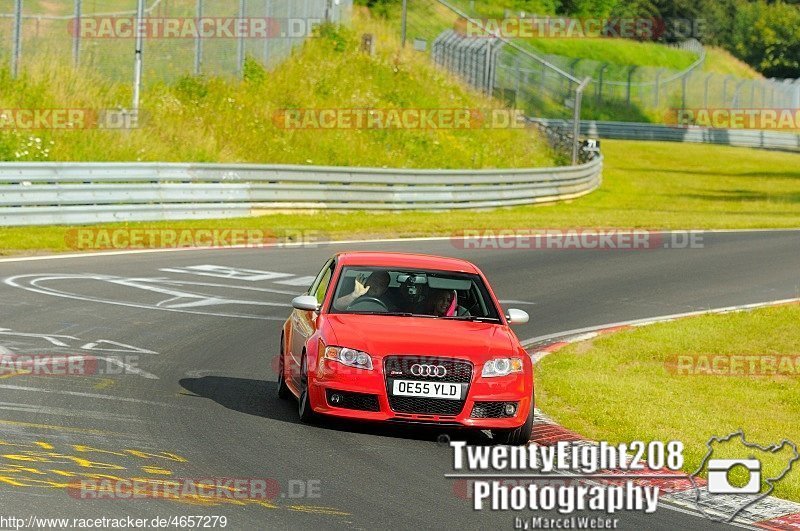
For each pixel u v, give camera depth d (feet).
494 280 175.01
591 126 573.74
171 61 300.81
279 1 347.15
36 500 57.31
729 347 132.98
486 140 382.63
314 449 74.02
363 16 483.51
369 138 339.57
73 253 171.01
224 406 85.56
